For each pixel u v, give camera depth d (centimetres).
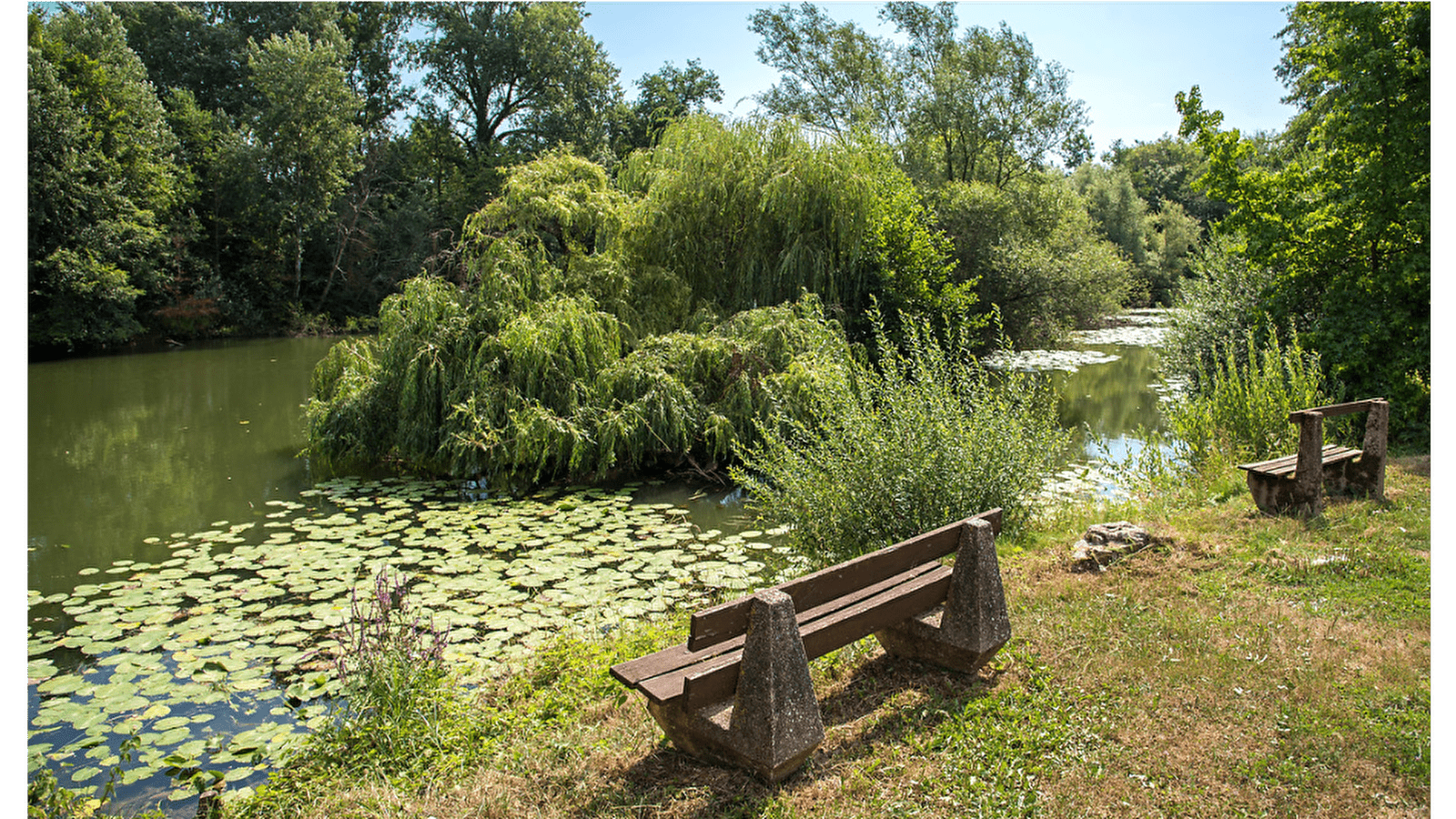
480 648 508
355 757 369
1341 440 899
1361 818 286
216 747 411
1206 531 618
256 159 3253
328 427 1074
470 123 4203
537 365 1047
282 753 390
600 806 301
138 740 411
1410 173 953
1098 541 578
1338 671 388
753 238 1413
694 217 1391
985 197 2203
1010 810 292
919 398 651
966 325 1689
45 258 2520
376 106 4094
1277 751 326
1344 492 699
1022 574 545
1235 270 1262
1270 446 824
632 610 579
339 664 424
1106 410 1609
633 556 718
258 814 339
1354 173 1002
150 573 691
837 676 408
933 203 2269
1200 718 353
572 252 1310
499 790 314
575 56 4059
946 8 2973
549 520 853
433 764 351
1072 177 4659
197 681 488
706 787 309
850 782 311
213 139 3359
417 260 3500
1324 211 1040
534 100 4009
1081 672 394
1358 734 334
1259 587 502
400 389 1077
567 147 1414
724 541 762
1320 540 582
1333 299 1015
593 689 413
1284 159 1798
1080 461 1109
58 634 561
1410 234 959
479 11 3978
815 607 366
